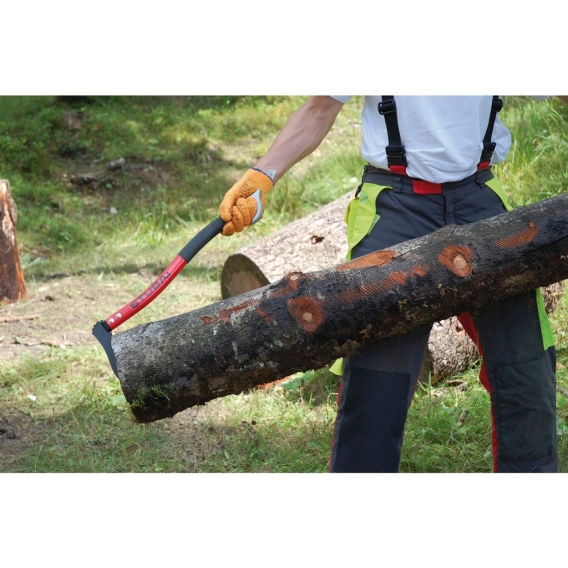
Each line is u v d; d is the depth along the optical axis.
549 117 6.05
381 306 3.02
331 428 3.90
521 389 3.16
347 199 4.64
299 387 4.21
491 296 3.09
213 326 3.04
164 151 8.00
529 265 3.07
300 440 3.86
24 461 3.78
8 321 5.04
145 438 3.90
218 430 3.95
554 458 3.21
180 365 3.03
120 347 3.04
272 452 3.80
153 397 3.04
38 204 7.05
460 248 3.05
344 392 3.12
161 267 5.96
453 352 4.09
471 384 4.13
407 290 3.03
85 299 5.40
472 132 3.11
